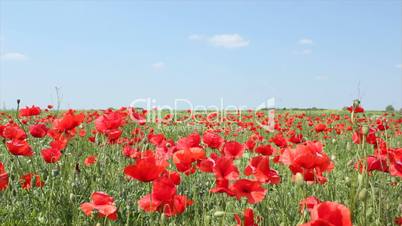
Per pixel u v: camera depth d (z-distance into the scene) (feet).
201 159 11.33
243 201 15.64
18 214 14.73
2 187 13.94
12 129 16.57
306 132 43.09
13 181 15.94
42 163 19.84
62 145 15.38
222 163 9.76
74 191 15.31
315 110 126.11
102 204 10.95
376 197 14.24
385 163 12.28
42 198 15.53
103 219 13.34
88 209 10.78
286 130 41.96
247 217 10.43
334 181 16.10
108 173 18.65
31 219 13.82
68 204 14.19
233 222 14.42
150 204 10.00
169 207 10.01
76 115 15.52
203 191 17.10
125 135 25.76
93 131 25.71
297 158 9.76
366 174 11.43
